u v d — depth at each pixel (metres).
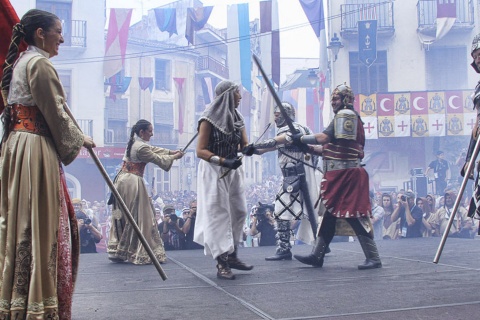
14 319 2.07
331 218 4.33
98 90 21.88
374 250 4.16
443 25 18.69
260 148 4.46
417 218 8.77
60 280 2.22
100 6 21.95
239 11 17.69
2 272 2.13
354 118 4.28
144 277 4.11
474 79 19.50
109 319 2.50
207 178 3.85
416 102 17.97
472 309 2.47
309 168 5.18
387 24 19.67
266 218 7.63
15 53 2.37
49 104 2.24
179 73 28.06
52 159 2.27
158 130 27.72
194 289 3.36
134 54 26.91
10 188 2.20
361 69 19.84
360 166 4.30
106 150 21.41
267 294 3.05
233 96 3.89
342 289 3.14
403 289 3.07
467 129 17.84
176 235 7.32
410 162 19.06
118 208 5.40
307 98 22.25
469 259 4.61
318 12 17.88
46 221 2.19
